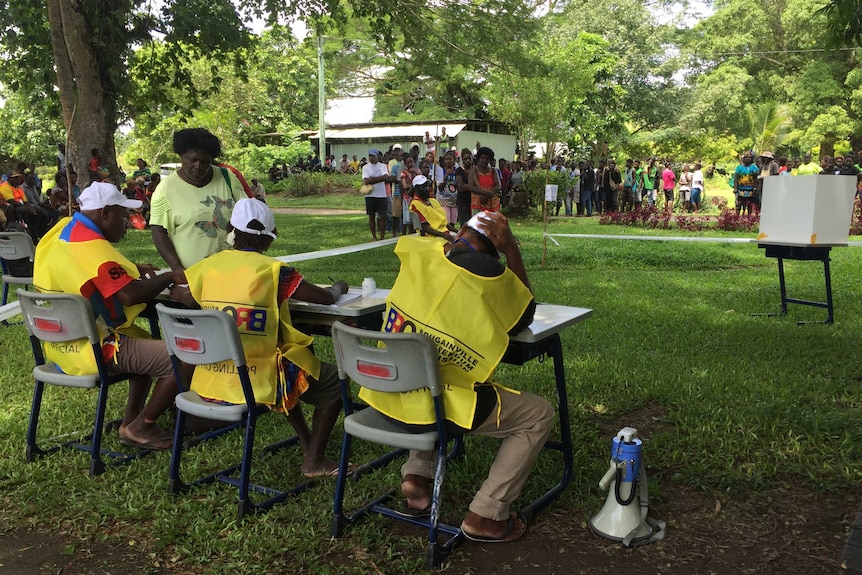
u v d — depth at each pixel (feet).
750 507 10.66
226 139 110.22
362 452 12.89
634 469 9.89
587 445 12.89
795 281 29.09
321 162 108.06
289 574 9.27
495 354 8.91
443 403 9.02
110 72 41.57
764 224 22.30
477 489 11.37
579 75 43.62
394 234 44.86
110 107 43.24
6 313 20.15
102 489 11.55
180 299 11.72
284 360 10.84
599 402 15.08
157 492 11.37
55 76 44.55
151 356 12.14
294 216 65.87
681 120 108.47
